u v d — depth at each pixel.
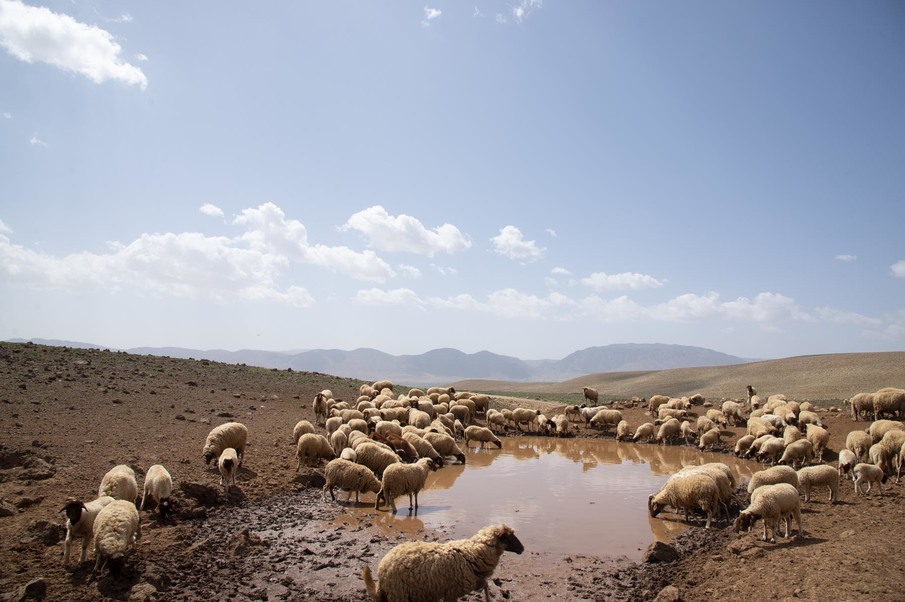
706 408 38.62
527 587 11.20
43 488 13.88
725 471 16.44
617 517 16.17
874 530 12.90
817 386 67.75
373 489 16.69
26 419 19.66
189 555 12.05
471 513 16.41
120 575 10.29
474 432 30.22
